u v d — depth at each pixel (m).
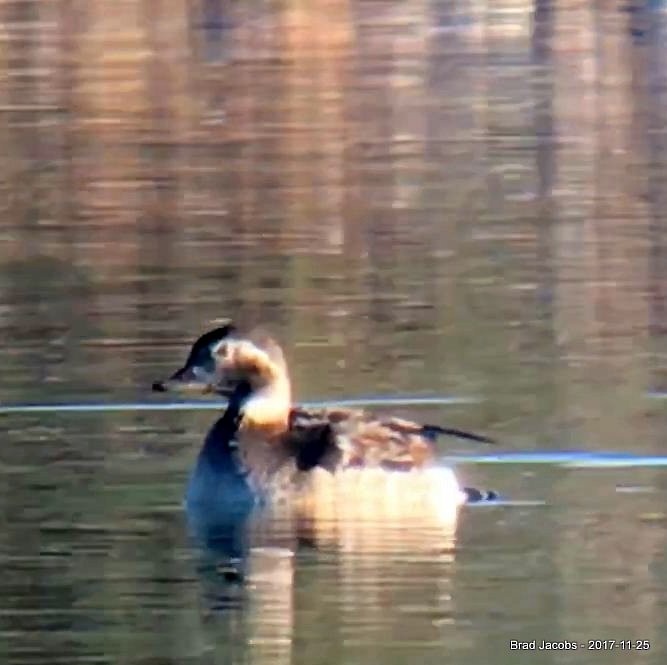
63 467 15.16
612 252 22.34
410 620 12.02
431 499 14.54
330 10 37.75
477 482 14.95
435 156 27.69
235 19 37.03
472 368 17.81
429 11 37.53
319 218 24.25
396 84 32.44
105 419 16.47
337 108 30.89
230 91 31.95
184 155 27.84
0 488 14.72
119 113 30.48
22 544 13.48
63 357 18.31
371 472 14.53
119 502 14.44
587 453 15.46
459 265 21.86
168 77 33.09
